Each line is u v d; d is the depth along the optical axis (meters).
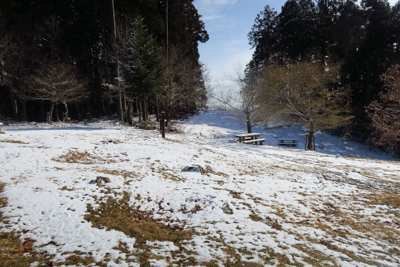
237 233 3.88
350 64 27.89
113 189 5.32
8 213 4.03
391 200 6.03
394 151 25.36
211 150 12.08
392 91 16.05
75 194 4.87
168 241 3.61
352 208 5.39
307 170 9.16
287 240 3.73
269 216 4.60
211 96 29.14
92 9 26.88
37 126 17.73
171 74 24.47
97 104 35.84
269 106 23.69
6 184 5.23
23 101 25.41
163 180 6.33
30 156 7.47
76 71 25.97
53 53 24.94
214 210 4.72
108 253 3.21
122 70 18.08
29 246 3.27
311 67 21.22
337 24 29.09
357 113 28.50
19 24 23.75
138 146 10.30
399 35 26.52
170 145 11.82
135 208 4.70
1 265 2.85
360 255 3.42
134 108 34.97
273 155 12.73
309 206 5.34
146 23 26.78
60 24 26.61
